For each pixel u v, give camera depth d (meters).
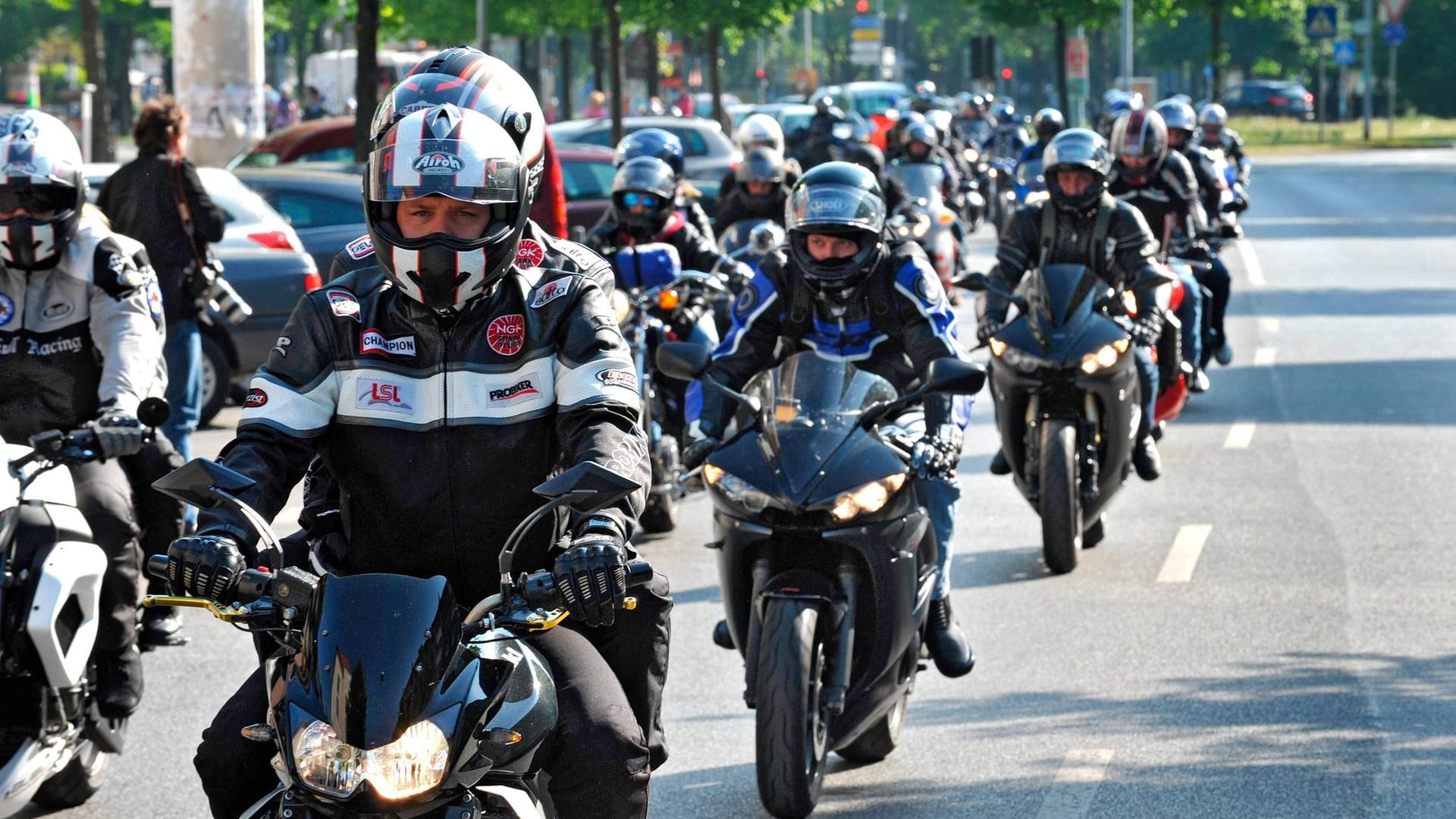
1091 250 30.05
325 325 12.23
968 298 70.62
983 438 41.31
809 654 17.02
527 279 12.40
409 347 12.21
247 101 64.00
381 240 11.81
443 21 136.50
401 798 10.09
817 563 17.95
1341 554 28.83
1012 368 28.72
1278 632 24.31
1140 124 36.38
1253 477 35.31
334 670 10.11
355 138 64.31
